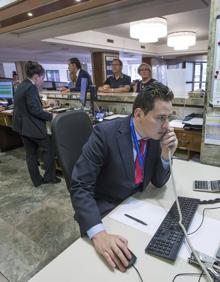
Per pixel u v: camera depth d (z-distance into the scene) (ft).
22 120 7.98
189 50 24.40
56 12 9.41
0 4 10.36
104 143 3.24
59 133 3.64
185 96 7.14
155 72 10.34
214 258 2.24
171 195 3.51
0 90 13.57
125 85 12.03
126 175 3.34
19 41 15.51
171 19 14.97
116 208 3.20
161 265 2.24
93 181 3.24
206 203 3.24
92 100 8.98
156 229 2.74
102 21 9.82
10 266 5.08
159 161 3.57
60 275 2.18
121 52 22.77
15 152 13.01
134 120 3.24
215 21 4.38
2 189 8.72
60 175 9.77
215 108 4.76
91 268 2.25
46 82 15.06
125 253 2.32
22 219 6.81
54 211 7.18
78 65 11.83
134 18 9.46
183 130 6.18
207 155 5.10
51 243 5.78
